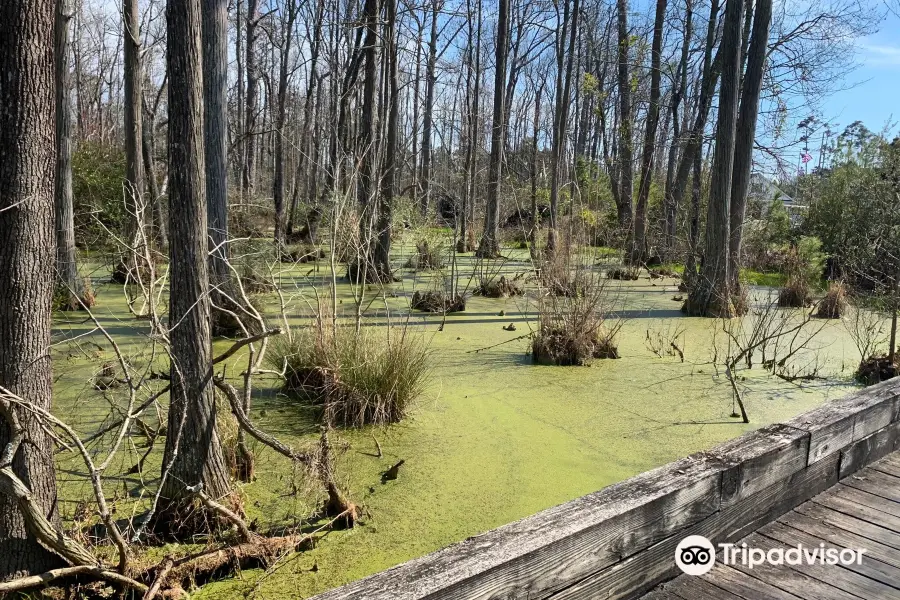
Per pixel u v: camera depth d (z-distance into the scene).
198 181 2.99
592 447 4.55
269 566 2.99
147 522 2.96
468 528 3.40
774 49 14.84
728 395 5.80
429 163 23.06
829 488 3.00
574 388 5.93
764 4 9.91
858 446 3.16
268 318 7.43
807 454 2.76
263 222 15.03
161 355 5.93
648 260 15.91
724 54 9.60
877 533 2.58
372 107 11.15
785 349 7.70
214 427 3.21
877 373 6.26
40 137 2.43
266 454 4.19
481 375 6.28
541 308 7.08
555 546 1.74
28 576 2.43
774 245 16.22
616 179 17.59
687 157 16.14
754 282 13.30
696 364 6.91
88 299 8.25
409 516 3.52
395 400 4.96
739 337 8.26
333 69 19.22
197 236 3.02
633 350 7.52
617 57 19.98
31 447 2.51
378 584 1.48
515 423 5.00
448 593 1.48
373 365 4.98
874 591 2.19
